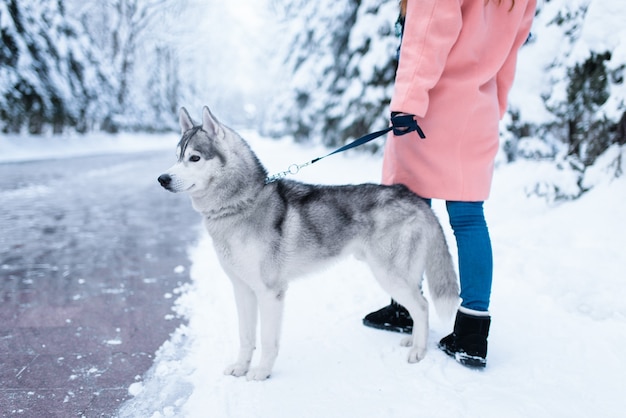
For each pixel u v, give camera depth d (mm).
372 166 8656
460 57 1935
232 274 1964
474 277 1929
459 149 1978
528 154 5172
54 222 5254
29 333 2350
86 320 2521
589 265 2711
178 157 2027
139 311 2654
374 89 9203
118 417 1635
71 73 16281
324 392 1729
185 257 3895
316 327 2336
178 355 2109
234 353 2107
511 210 4078
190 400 1727
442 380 1789
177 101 33531
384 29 9039
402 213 2004
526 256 3012
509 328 2209
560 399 1615
